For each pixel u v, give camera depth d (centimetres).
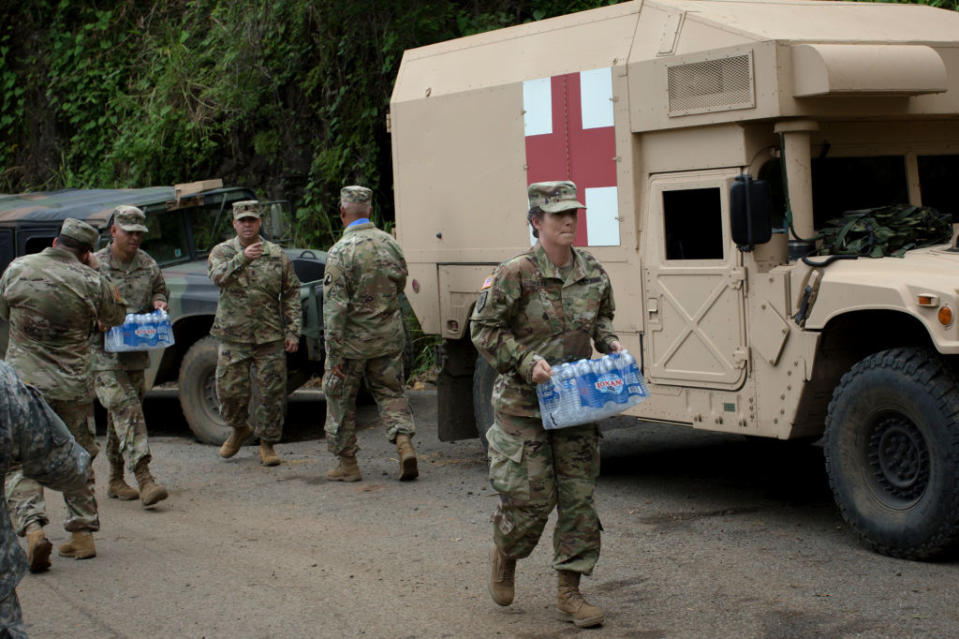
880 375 523
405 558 566
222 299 804
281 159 1463
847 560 527
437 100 776
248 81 1461
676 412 642
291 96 1458
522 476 446
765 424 591
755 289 587
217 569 563
